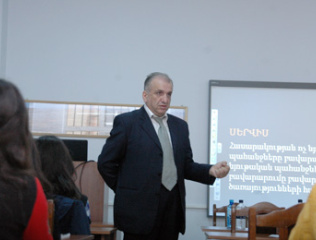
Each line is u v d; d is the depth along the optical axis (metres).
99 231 3.07
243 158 5.76
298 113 5.82
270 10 5.98
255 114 5.81
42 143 2.34
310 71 5.90
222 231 3.56
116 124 2.86
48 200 1.92
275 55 5.92
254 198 5.71
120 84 5.91
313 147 5.78
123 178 2.79
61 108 5.87
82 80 5.91
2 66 5.86
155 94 2.86
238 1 5.99
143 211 2.72
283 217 2.14
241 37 5.95
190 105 5.86
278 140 5.79
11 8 5.99
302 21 5.96
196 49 5.94
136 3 6.01
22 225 1.11
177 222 2.84
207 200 5.70
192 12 5.98
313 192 1.28
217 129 5.79
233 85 5.82
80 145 3.64
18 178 1.12
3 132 1.13
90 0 6.01
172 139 2.87
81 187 3.58
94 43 5.96
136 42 5.96
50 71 5.92
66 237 2.22
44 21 5.99
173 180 2.79
